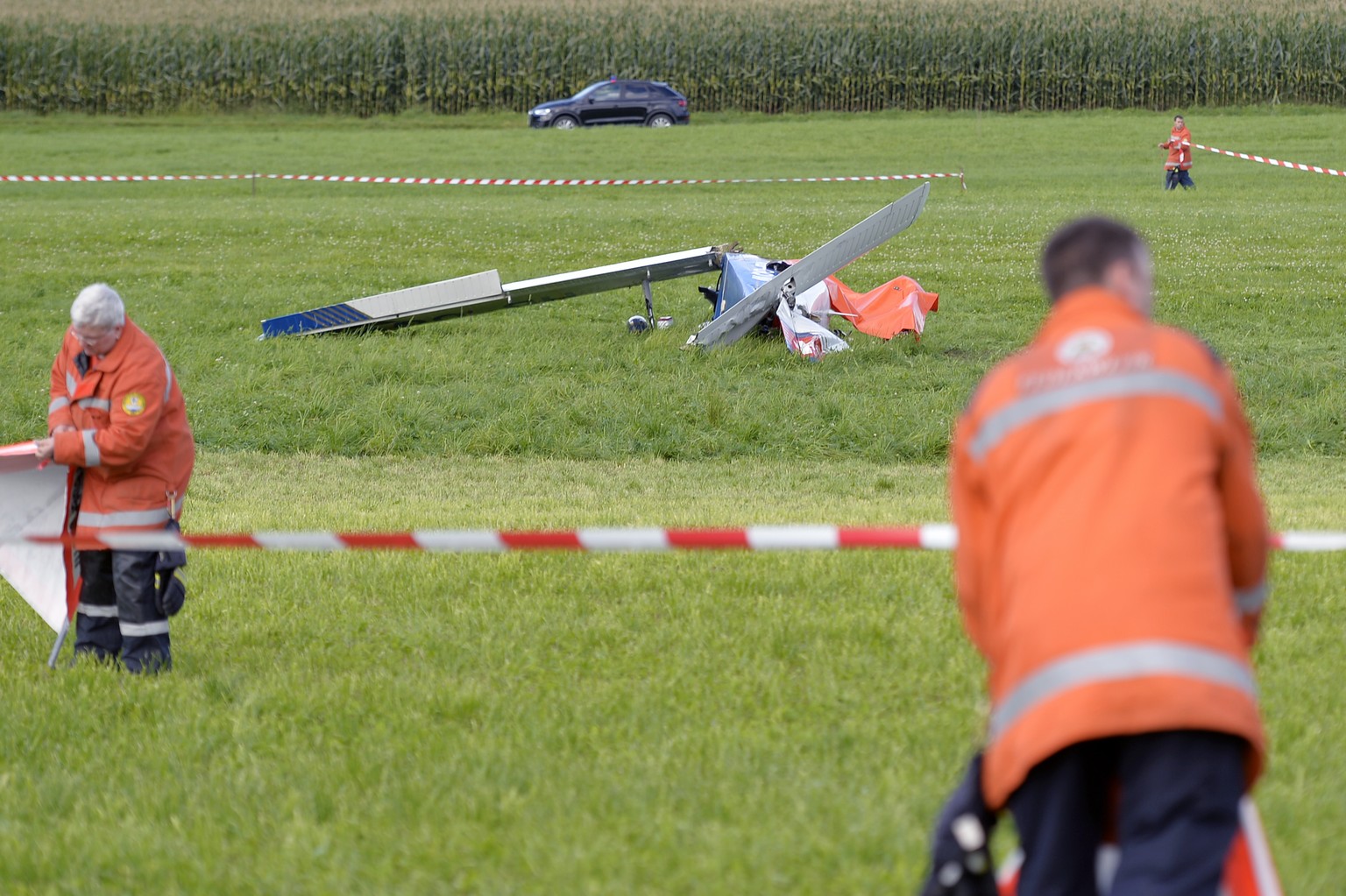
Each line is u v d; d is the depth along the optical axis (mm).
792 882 13844
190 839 15031
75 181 123312
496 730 18062
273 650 22469
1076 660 9383
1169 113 173750
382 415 50375
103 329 19828
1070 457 9914
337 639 22844
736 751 16891
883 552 26828
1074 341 10391
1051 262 11109
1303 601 23031
